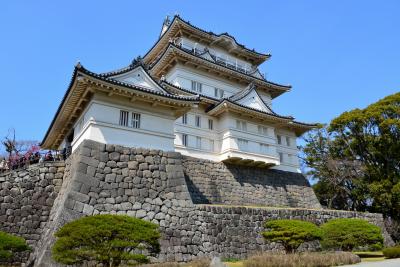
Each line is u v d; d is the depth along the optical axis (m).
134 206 16.55
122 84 17.95
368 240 19.22
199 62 30.91
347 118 37.34
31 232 16.61
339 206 39.41
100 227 11.26
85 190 15.61
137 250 14.50
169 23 36.66
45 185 17.94
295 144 35.19
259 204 27.91
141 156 18.19
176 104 20.14
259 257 13.55
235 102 27.89
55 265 13.03
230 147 27.45
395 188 32.44
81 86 17.92
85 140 16.89
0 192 16.72
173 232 16.56
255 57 39.16
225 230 18.22
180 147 26.56
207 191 25.52
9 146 33.94
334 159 37.94
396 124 33.97
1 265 15.12
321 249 20.73
